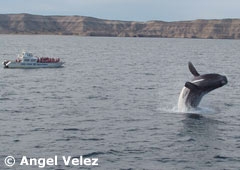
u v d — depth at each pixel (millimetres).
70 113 121438
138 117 116312
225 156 85375
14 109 126125
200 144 92375
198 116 115625
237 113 122438
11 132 99625
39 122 109812
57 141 93438
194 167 79938
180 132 101000
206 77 105312
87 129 103312
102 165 80375
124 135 98500
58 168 78875
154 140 94875
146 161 82500
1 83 187000
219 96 152125
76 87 175125
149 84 187250
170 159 83562
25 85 181375
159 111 124000
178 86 182500
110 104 135875
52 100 142750
